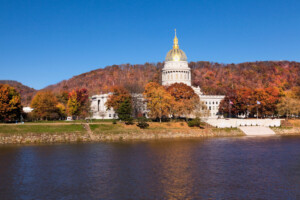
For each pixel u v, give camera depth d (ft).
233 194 189.37
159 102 504.02
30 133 406.41
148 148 349.20
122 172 239.91
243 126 543.80
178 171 242.99
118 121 518.78
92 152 322.14
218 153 318.65
